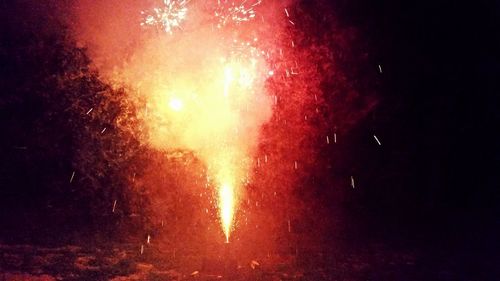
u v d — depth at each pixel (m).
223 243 10.57
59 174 12.45
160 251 10.41
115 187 12.06
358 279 9.73
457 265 11.13
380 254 11.62
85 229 11.43
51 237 10.70
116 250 10.36
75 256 9.72
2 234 10.70
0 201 12.45
